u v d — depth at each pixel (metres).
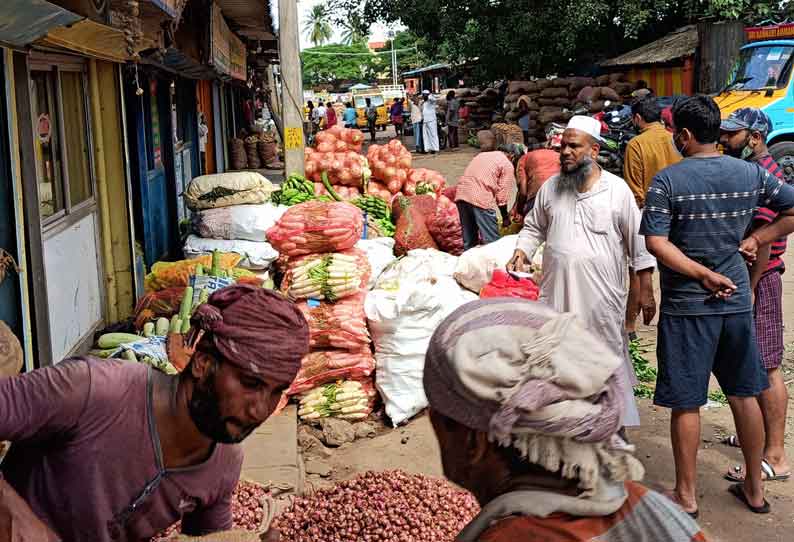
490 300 1.53
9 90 4.49
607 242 4.70
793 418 5.58
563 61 25.41
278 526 3.56
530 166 8.16
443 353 1.45
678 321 4.16
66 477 1.94
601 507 1.40
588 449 1.40
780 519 4.37
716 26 19.92
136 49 5.81
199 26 9.97
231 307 1.84
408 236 8.30
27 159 4.78
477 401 1.40
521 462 1.45
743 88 14.76
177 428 1.96
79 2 4.61
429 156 24.75
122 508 1.99
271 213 7.68
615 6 23.19
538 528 1.39
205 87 15.88
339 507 3.61
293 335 1.86
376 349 5.62
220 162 17.70
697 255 4.12
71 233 6.06
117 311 7.04
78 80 6.49
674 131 4.27
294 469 4.50
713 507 4.48
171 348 5.02
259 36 17.58
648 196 4.20
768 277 4.64
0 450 3.02
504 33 24.31
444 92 36.06
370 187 10.20
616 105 19.66
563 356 1.40
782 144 14.04
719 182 4.08
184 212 11.99
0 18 3.74
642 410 5.86
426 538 3.42
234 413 1.87
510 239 6.81
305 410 5.39
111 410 1.92
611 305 4.76
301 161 9.94
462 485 1.52
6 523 1.81
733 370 4.28
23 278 4.63
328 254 5.84
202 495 2.09
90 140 6.68
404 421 5.53
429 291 5.46
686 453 4.27
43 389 1.88
